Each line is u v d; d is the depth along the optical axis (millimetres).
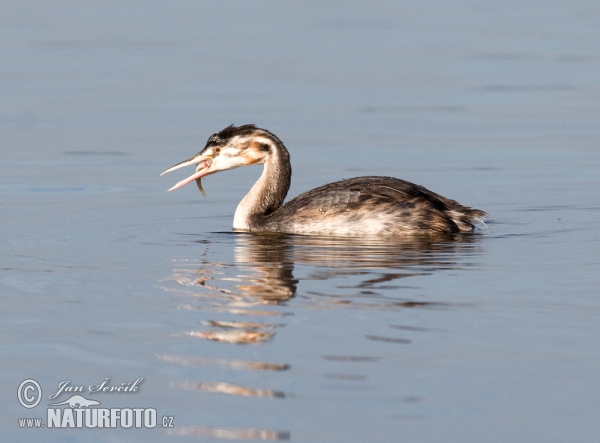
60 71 35594
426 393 9500
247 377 9938
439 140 25672
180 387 9805
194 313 11875
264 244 15516
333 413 9141
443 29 44625
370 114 28828
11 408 9688
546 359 10234
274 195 17219
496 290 12531
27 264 14516
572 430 8766
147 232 16891
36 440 9094
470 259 14180
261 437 8758
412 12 50156
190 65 36750
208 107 29672
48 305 12438
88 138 26047
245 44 41250
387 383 9711
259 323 11414
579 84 32562
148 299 12539
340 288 12680
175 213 18766
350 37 42844
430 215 15844
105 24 46562
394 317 11492
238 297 12453
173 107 29766
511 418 9016
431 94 31578
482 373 9914
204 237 16344
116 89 32531
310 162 23562
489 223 17141
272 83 33469
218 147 17609
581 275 13219
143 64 36906
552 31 43375
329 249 14945
